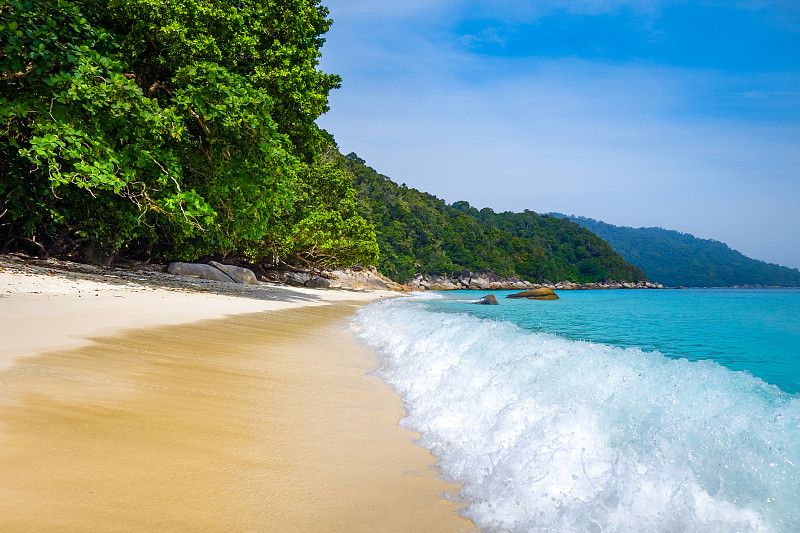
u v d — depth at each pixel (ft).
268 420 12.60
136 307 32.45
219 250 85.87
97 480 8.10
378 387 17.40
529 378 13.82
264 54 56.70
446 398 14.16
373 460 10.47
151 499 7.73
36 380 13.24
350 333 32.83
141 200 48.60
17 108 35.70
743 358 24.73
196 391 14.53
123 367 16.21
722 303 91.71
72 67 36.99
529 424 10.78
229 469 9.28
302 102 58.49
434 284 352.49
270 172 49.80
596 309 72.79
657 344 30.83
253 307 45.80
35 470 8.14
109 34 43.55
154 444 9.98
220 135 47.73
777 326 42.93
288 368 19.56
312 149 70.23
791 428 8.82
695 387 11.97
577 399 11.56
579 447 9.29
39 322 22.66
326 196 122.72
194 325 28.71
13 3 33.83
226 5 52.49
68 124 35.94
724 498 7.41
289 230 86.69
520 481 8.61
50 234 63.93
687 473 7.97
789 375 19.56
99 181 35.83
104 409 11.69
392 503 8.46
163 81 52.54
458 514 8.18
